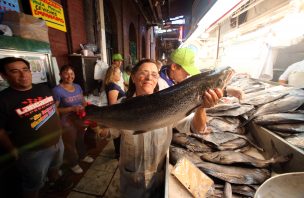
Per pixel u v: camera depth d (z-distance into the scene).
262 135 1.30
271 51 2.43
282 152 1.08
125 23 7.33
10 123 1.46
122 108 1.02
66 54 3.24
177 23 12.99
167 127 1.13
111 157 2.74
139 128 1.02
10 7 1.85
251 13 2.63
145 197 1.20
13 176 1.67
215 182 1.00
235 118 1.56
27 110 1.53
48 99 1.76
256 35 2.54
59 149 1.97
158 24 12.70
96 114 1.09
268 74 2.54
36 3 2.39
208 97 0.92
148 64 1.06
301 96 1.35
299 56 2.75
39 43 2.00
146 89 1.05
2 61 1.43
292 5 1.48
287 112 1.29
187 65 1.55
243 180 0.96
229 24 3.10
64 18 3.15
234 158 1.08
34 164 1.63
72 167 2.33
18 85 1.50
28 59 1.85
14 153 1.50
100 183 2.20
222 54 4.04
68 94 2.19
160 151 1.13
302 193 0.62
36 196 1.74
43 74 2.08
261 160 1.07
